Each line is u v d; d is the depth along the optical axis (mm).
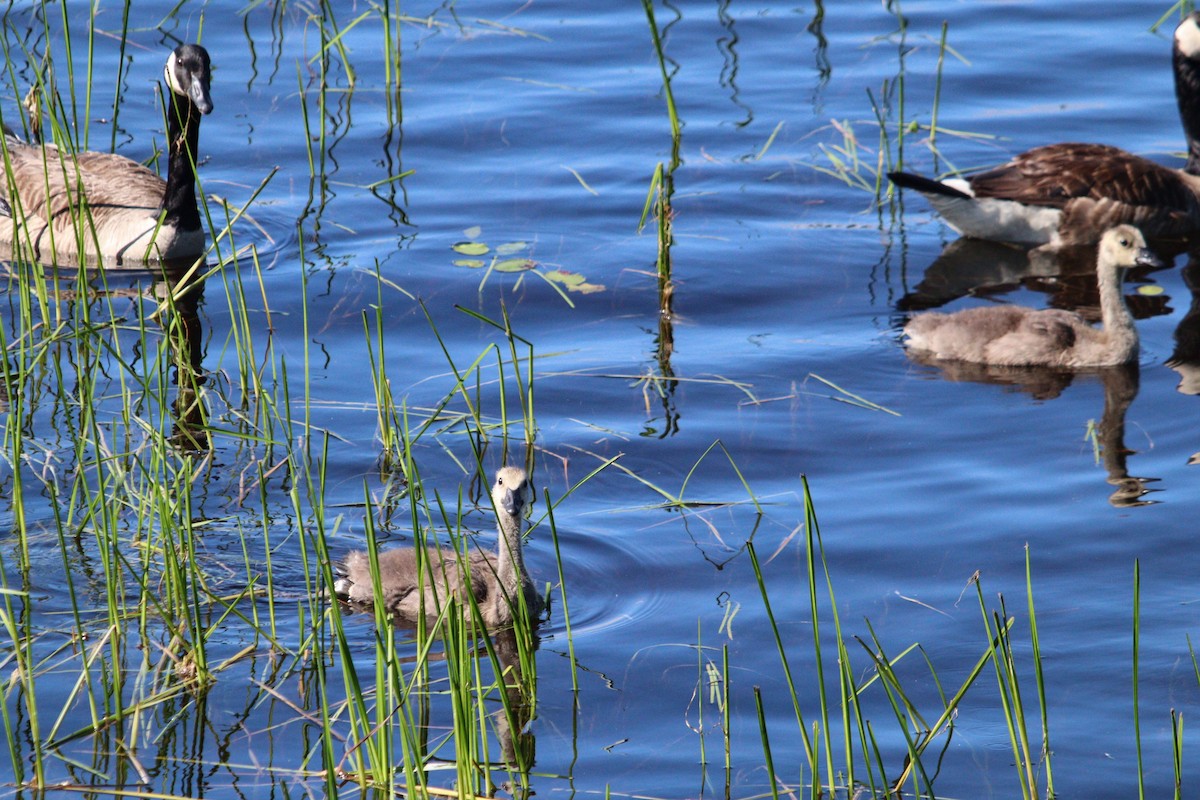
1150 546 12695
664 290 17484
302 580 12414
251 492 13539
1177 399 15422
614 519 13273
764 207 20328
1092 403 15391
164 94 22750
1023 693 10867
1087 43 24984
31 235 19094
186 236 18734
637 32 25297
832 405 15328
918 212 20594
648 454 14320
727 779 9938
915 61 24266
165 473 11820
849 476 13945
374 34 25000
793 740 10375
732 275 18422
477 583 12008
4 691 10742
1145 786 9828
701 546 12836
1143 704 10680
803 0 26516
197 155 20531
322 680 9555
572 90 23312
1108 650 11297
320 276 18109
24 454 13852
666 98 23078
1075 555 12586
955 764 10109
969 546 12750
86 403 12914
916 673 11094
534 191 20531
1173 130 22438
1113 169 20031
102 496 11250
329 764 9172
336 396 15328
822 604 11961
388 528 13102
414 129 22109
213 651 11336
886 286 18328
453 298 17625
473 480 13914
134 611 11664
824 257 19031
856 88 23391
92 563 12352
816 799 9344
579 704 10773
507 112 22656
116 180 19703
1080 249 19812
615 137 22031
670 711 10688
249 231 19281
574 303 17594
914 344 16719
